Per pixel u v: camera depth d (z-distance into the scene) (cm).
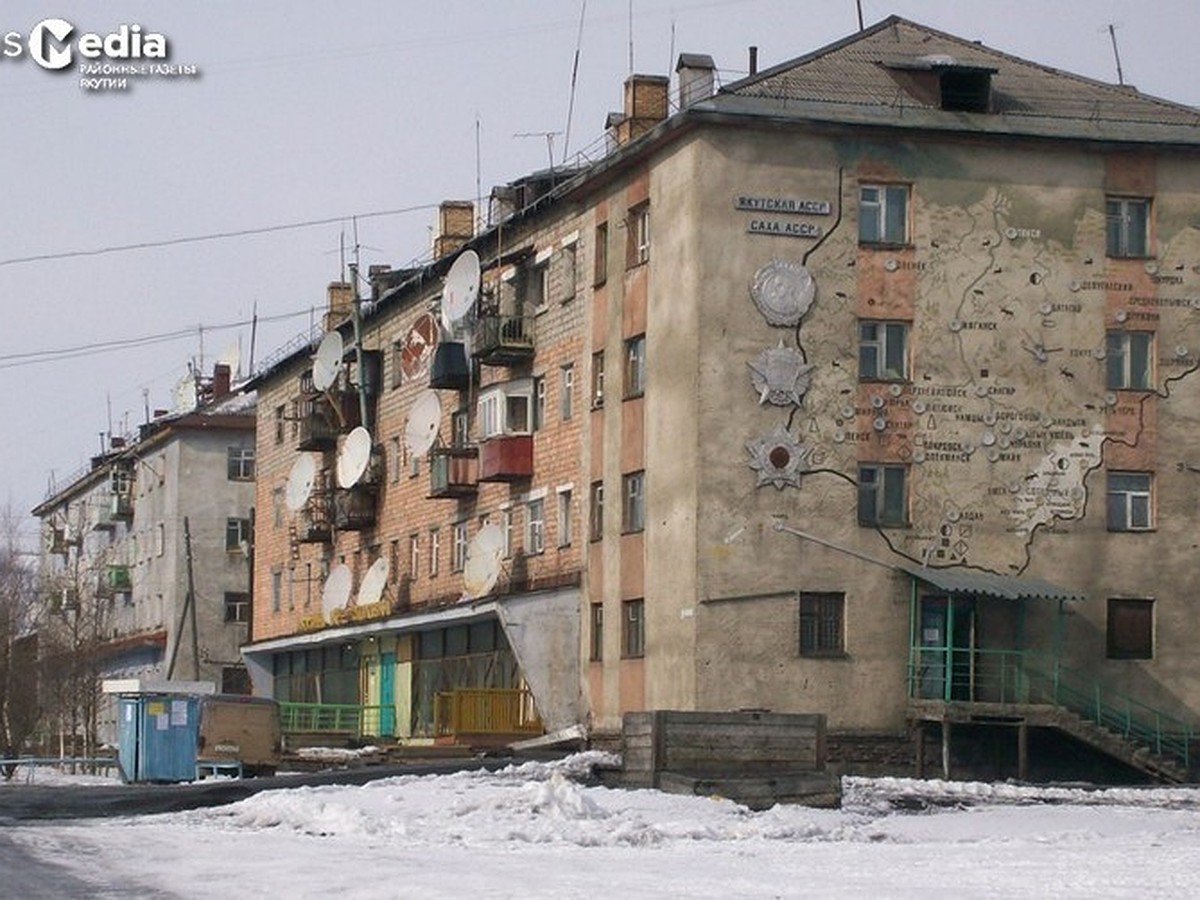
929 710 4381
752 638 4419
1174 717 4597
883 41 4941
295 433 8050
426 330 6412
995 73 4659
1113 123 4722
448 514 6234
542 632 5175
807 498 4484
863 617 4481
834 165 4578
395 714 6669
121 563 10900
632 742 3578
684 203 4562
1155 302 4700
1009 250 4638
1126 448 4650
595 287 5109
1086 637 4584
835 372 4531
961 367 4591
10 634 9925
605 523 4950
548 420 5412
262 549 8550
